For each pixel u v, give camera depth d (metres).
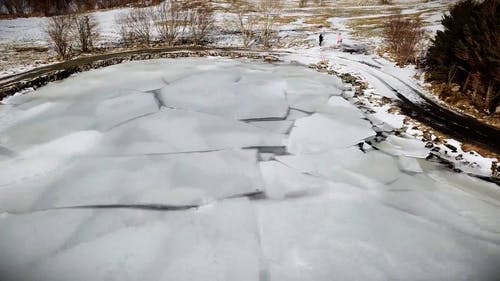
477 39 11.55
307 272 5.44
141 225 6.41
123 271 5.52
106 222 6.48
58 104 11.65
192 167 8.12
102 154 8.66
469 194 7.24
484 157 8.55
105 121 10.28
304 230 6.27
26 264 5.66
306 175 7.84
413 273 5.41
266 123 10.27
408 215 6.62
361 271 5.45
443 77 12.99
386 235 6.15
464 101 11.50
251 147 9.01
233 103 11.50
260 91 12.51
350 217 6.57
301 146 9.09
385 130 10.05
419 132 9.85
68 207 6.86
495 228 6.30
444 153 8.81
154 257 5.75
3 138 9.49
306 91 12.65
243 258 5.71
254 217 6.59
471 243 5.96
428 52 15.18
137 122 10.15
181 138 9.34
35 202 7.01
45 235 6.20
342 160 8.45
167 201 7.02
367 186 7.47
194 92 12.29
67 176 7.81
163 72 14.76
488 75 10.91
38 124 10.20
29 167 8.16
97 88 13.03
